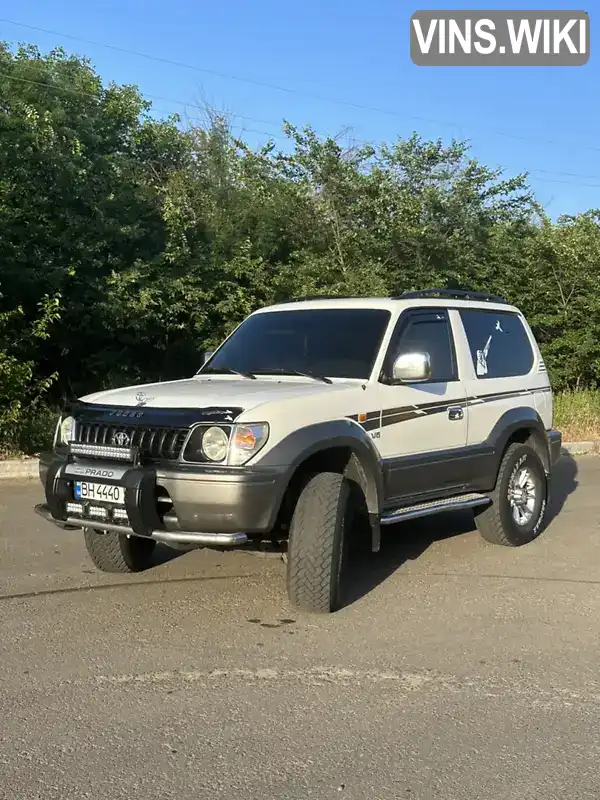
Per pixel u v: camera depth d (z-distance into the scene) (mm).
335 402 5379
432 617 5262
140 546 6129
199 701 4012
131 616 5223
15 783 3260
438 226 17203
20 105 12844
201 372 6441
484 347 7098
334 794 3197
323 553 5082
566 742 3631
